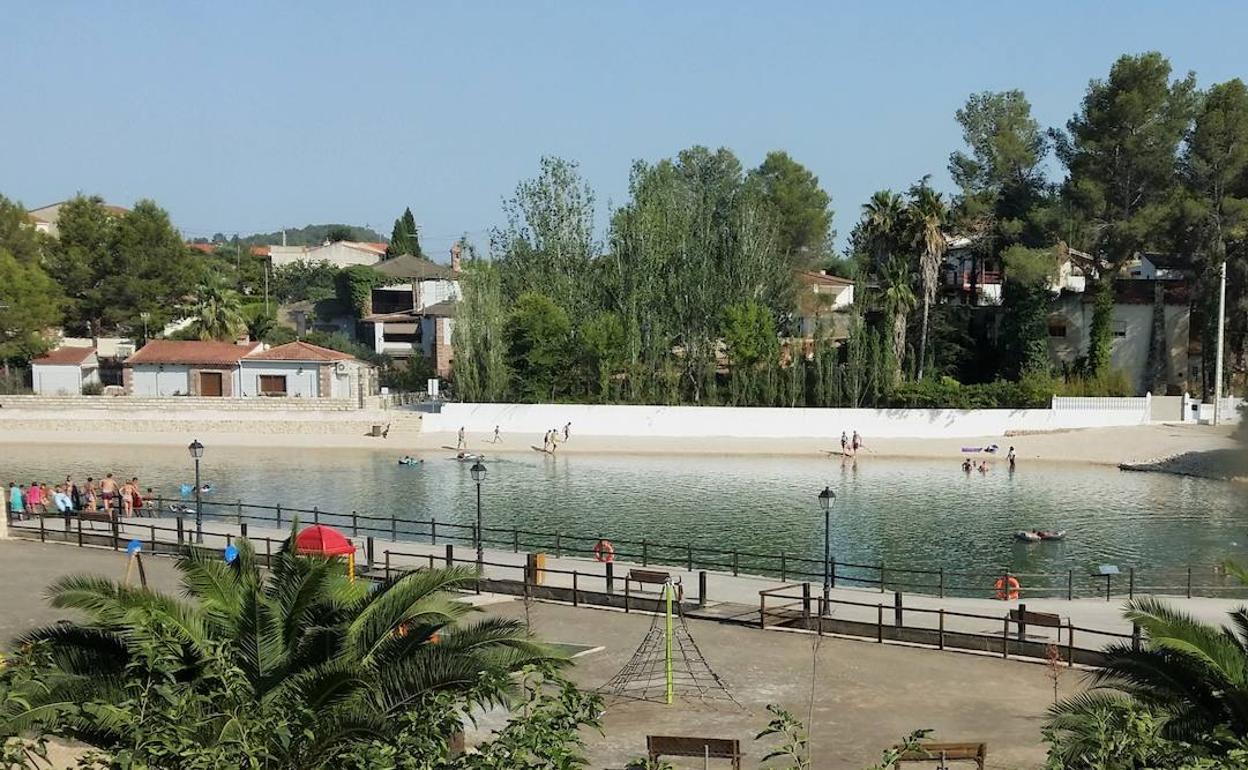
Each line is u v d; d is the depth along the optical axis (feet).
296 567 58.08
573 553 158.10
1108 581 124.06
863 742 72.49
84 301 368.48
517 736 42.34
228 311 373.61
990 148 343.05
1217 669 54.19
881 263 317.83
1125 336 320.09
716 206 358.84
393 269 455.22
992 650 93.66
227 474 244.01
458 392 309.63
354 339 447.01
